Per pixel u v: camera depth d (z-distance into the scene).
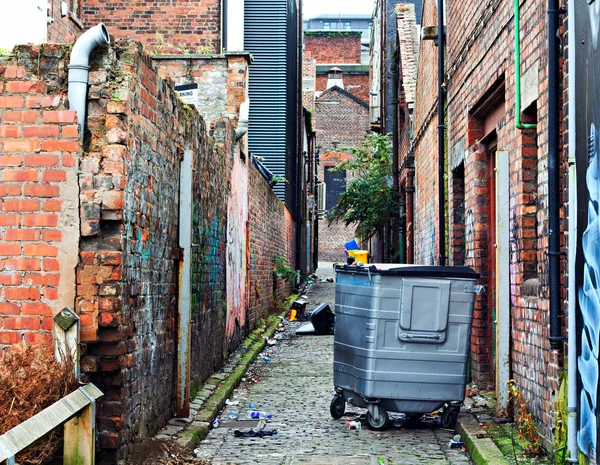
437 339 8.11
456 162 11.66
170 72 15.07
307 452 7.29
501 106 9.40
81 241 6.04
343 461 6.90
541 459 6.33
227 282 12.80
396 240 24.36
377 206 24.08
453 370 8.16
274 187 24.75
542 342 6.73
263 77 23.22
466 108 10.72
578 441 5.67
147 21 17.94
